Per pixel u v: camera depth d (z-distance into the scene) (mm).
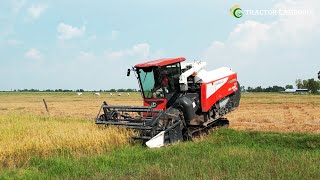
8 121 16062
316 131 15086
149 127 11992
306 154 9914
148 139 11805
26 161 9586
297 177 7371
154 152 10508
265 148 11234
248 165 8523
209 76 15086
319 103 39156
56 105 44812
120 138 11891
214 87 14922
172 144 12047
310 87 114750
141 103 47438
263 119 20703
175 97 14352
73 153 10523
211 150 10750
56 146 10805
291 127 16547
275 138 12672
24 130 12734
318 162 8836
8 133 12117
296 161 8922
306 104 37344
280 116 22578
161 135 11836
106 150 11234
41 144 10570
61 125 13977
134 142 12180
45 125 14062
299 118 21156
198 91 14562
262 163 8711
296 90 118812
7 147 10070
